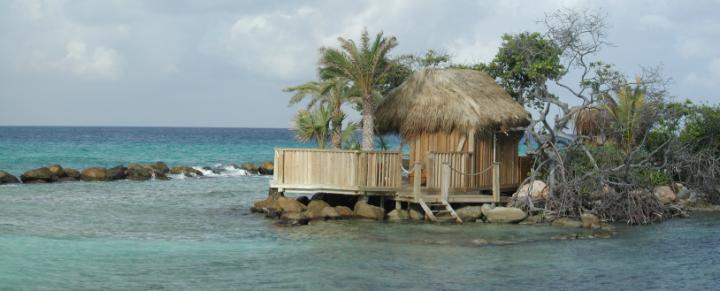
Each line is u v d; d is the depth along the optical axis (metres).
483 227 24.62
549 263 19.41
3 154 65.94
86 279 17.02
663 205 28.33
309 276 17.64
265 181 47.59
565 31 31.56
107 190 38.44
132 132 186.50
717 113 35.56
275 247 21.06
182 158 69.94
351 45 28.66
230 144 104.38
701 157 33.09
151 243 21.62
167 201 33.47
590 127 35.41
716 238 23.53
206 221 26.27
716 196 32.59
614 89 33.44
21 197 33.91
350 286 16.77
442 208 26.66
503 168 29.80
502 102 29.27
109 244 21.34
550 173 27.17
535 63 34.31
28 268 17.95
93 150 76.19
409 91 29.11
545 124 28.38
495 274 18.08
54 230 23.66
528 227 24.84
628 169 27.58
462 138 27.75
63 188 39.09
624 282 17.59
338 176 26.38
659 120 34.09
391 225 24.80
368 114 28.98
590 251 21.14
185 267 18.44
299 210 27.11
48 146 82.50
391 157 26.30
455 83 28.89
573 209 26.28
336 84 33.59
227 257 19.69
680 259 20.25
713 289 17.05
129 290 16.14
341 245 21.39
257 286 16.67
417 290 16.48
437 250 20.77
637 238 23.44
